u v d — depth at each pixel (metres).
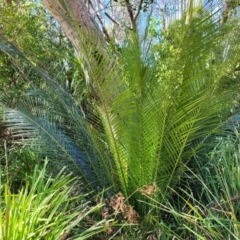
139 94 2.31
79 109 3.56
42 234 1.72
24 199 1.79
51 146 3.01
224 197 2.52
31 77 4.25
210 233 2.22
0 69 4.66
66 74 4.70
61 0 2.55
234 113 2.90
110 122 2.49
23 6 5.38
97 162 3.01
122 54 2.33
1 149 3.69
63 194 2.13
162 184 2.69
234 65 2.43
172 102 2.39
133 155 2.58
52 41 5.38
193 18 2.10
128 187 2.71
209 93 2.47
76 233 2.25
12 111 3.16
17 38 4.93
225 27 2.26
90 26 4.25
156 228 2.45
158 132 2.48
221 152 2.82
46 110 3.36
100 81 2.35
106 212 2.32
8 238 1.58
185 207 2.67
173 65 2.26
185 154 2.75
